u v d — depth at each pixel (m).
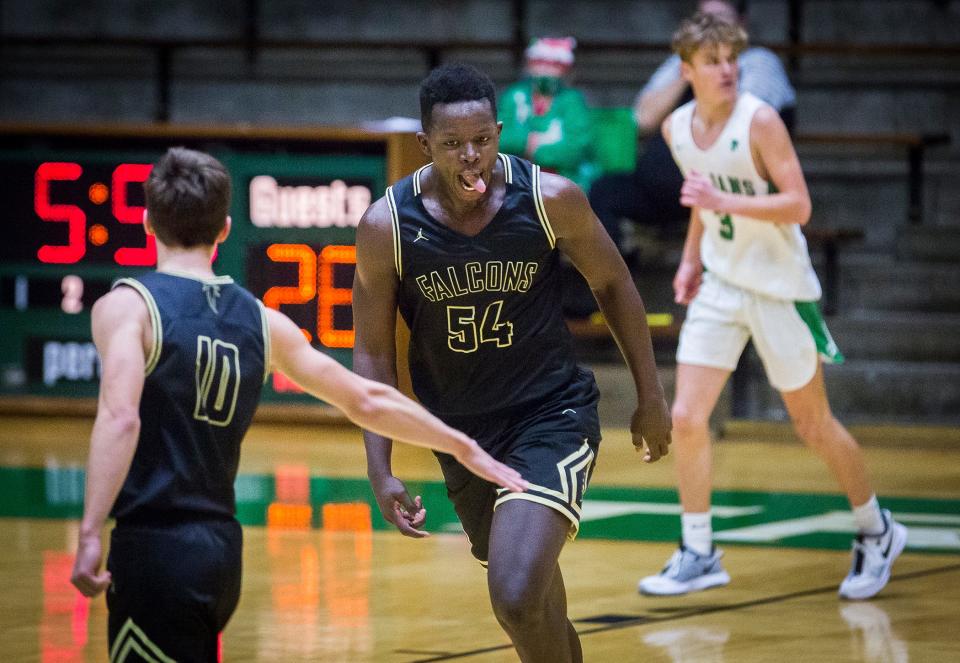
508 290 8.45
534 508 8.12
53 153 24.06
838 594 13.03
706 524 13.21
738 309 13.24
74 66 30.58
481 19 30.41
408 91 30.25
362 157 23.22
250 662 10.43
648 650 10.90
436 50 28.83
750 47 24.36
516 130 24.86
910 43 29.69
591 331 24.62
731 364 13.35
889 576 13.60
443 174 8.11
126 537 6.86
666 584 12.91
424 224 8.34
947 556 14.86
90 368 24.58
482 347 8.59
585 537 15.73
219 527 6.99
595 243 8.62
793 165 12.83
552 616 8.23
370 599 12.56
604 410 24.88
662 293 26.17
